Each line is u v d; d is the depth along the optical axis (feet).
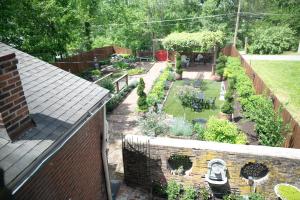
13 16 48.65
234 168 28.43
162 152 29.94
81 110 19.39
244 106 49.11
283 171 27.22
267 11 133.90
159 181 31.45
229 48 101.14
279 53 111.75
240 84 57.41
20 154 13.07
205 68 88.69
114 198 30.37
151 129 38.81
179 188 30.48
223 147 28.30
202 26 135.54
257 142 37.68
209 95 62.23
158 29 127.95
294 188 26.30
